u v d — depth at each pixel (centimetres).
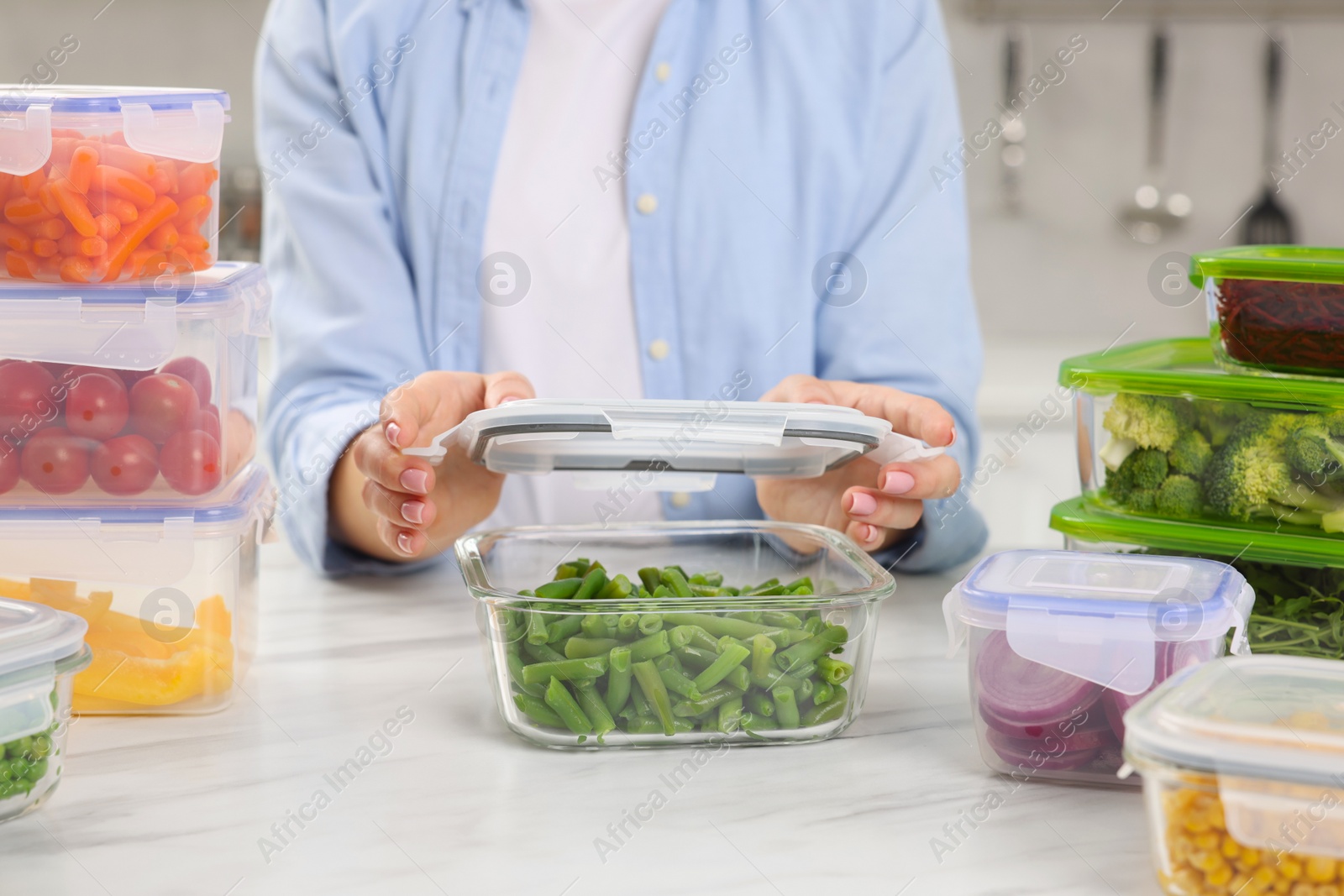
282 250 130
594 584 81
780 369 131
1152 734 55
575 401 76
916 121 129
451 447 93
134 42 269
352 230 126
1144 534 82
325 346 123
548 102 132
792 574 91
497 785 69
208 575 78
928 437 90
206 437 79
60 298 75
